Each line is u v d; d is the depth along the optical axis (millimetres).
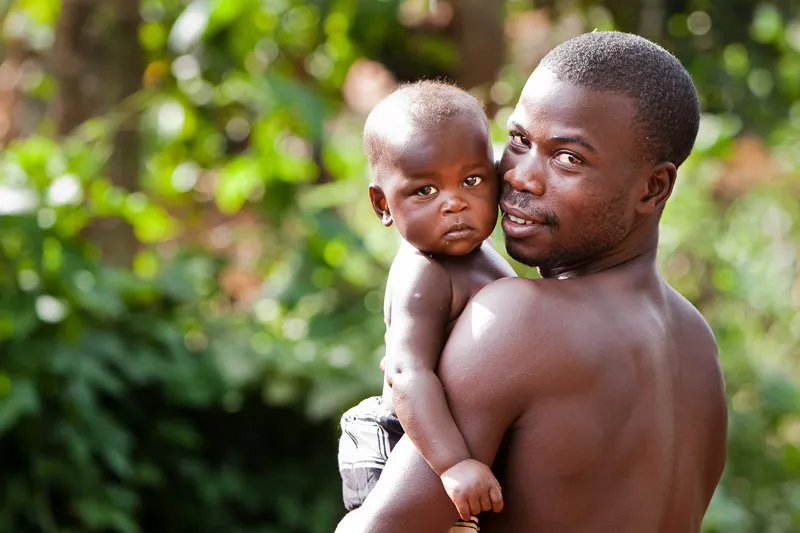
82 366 6898
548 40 11508
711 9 10734
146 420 7629
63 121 8625
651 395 2684
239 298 9469
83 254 7180
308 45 9773
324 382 7336
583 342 2619
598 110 2631
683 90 2740
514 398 2602
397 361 2691
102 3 8578
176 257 8484
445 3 9922
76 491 6977
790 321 10070
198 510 7754
